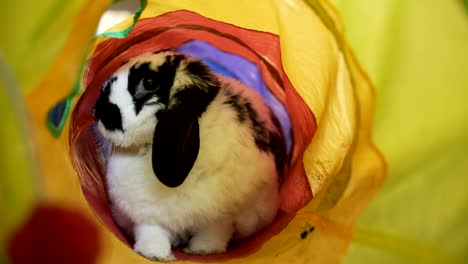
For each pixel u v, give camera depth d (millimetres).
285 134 1743
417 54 1128
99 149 1596
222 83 1609
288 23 1479
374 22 1165
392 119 1155
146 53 1714
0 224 864
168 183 1384
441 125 1114
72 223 832
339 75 1334
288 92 1750
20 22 994
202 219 1458
